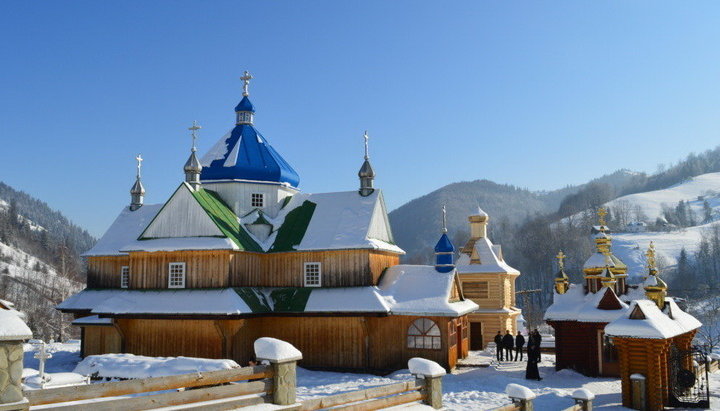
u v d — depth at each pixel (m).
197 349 36.22
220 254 37.12
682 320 28.72
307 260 39.12
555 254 149.12
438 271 37.97
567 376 33.00
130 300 37.75
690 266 138.00
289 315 37.50
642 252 157.00
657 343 24.41
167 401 10.59
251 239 40.34
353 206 41.53
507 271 49.91
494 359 40.88
